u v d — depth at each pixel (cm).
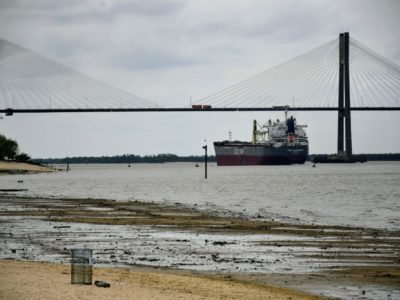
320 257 3822
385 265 3544
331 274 3272
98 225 5644
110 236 4825
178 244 4384
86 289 2423
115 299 2264
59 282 2558
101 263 3566
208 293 2588
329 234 5050
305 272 3328
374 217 6962
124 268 3406
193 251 4053
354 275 3247
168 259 3716
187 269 3397
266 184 15812
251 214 7169
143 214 6912
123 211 7306
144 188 13775
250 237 4812
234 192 12256
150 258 3753
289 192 12244
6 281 2548
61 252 3953
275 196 10969
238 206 8544
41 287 2412
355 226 5838
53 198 9769
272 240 4634
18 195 10581
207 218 6506
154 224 5781
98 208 7725
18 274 2764
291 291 2820
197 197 10588
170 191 12544
